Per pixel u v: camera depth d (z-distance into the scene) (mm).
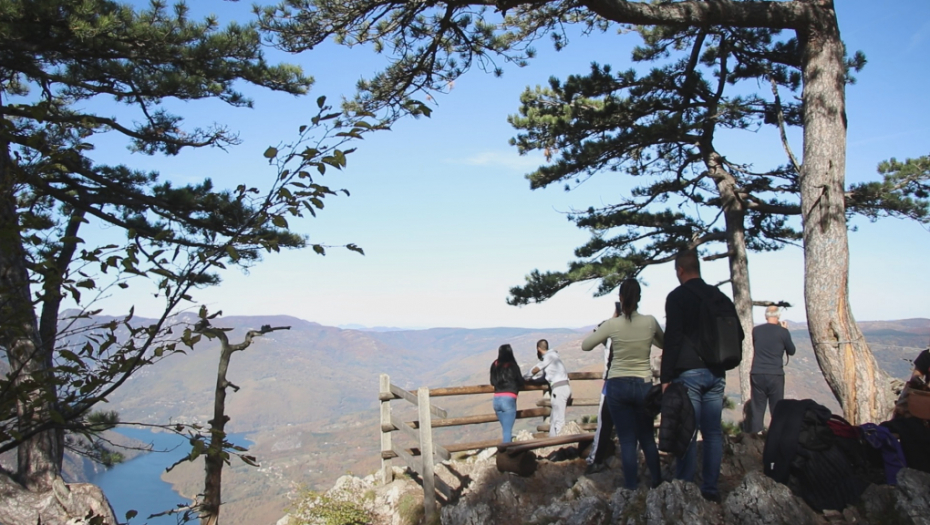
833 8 7426
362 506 7809
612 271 12477
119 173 10383
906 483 4465
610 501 5414
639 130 11797
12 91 10711
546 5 9172
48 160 2676
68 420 2369
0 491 6281
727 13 7160
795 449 4738
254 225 2660
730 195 13031
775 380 7883
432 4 7941
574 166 12633
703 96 12641
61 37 7980
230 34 9289
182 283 2469
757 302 12570
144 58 9078
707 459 4848
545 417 8891
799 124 12484
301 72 10203
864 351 6820
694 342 4703
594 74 12195
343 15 8234
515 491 6512
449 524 6461
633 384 5441
